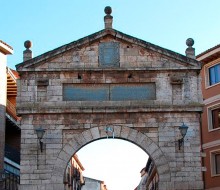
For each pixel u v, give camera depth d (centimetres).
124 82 2606
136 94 2598
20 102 2584
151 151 2536
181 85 2609
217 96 3597
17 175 3978
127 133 2555
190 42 2662
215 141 3553
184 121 2567
